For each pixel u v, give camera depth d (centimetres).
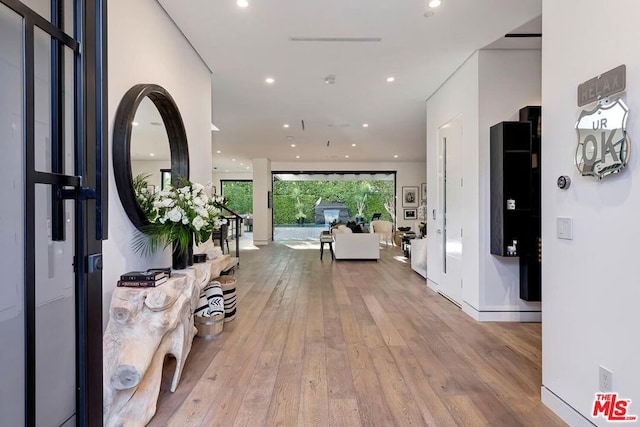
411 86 482
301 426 198
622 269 165
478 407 217
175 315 215
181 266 278
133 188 233
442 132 482
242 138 831
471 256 394
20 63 136
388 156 1138
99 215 160
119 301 195
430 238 532
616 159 165
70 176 150
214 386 241
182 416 207
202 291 308
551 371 214
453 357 288
